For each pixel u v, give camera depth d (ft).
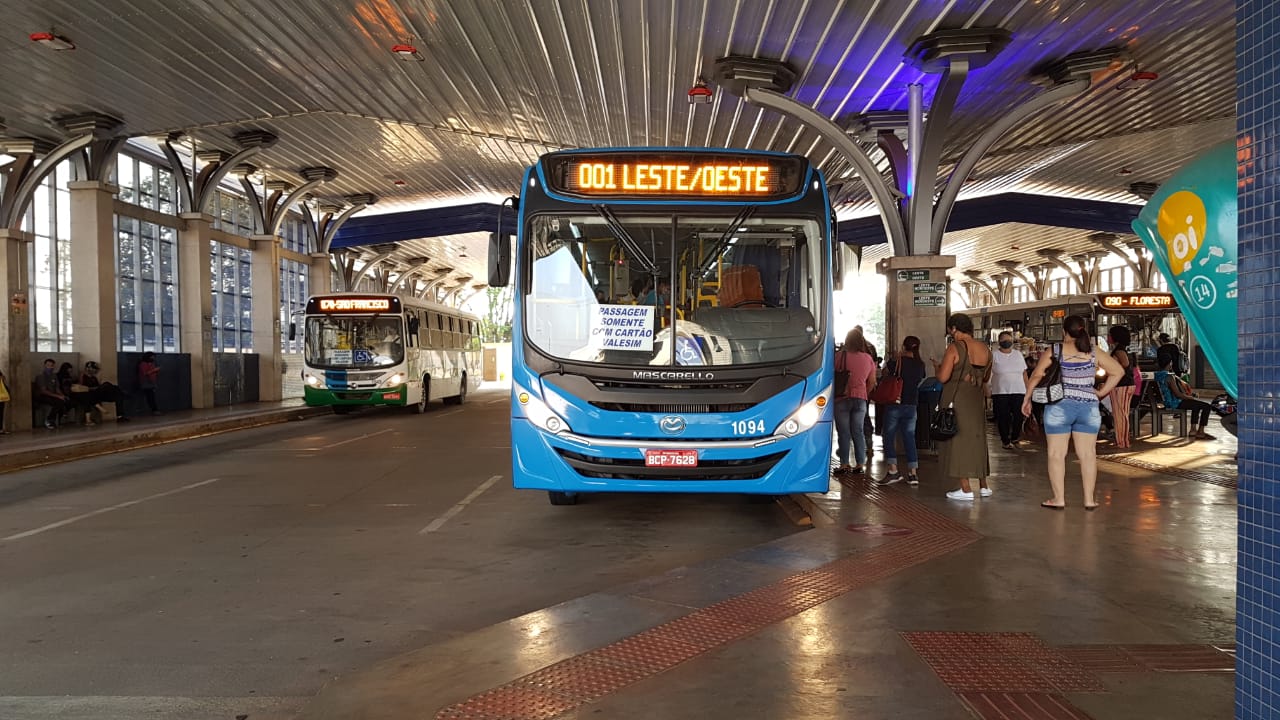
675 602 17.34
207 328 81.66
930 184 46.34
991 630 15.37
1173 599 17.26
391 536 26.61
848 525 24.75
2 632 17.31
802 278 26.45
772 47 45.29
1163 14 40.73
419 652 14.87
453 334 96.99
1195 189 11.27
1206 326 11.32
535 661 14.30
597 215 26.63
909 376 33.32
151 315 78.84
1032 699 12.36
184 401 80.07
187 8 42.55
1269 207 9.17
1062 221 109.70
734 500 33.35
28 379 60.80
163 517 29.76
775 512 30.83
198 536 26.61
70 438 51.96
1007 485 32.63
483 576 21.70
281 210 94.12
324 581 21.22
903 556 20.89
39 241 67.00
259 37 46.73
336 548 24.93
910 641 14.80
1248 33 9.48
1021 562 20.26
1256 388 9.34
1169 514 26.37
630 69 50.83
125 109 60.08
